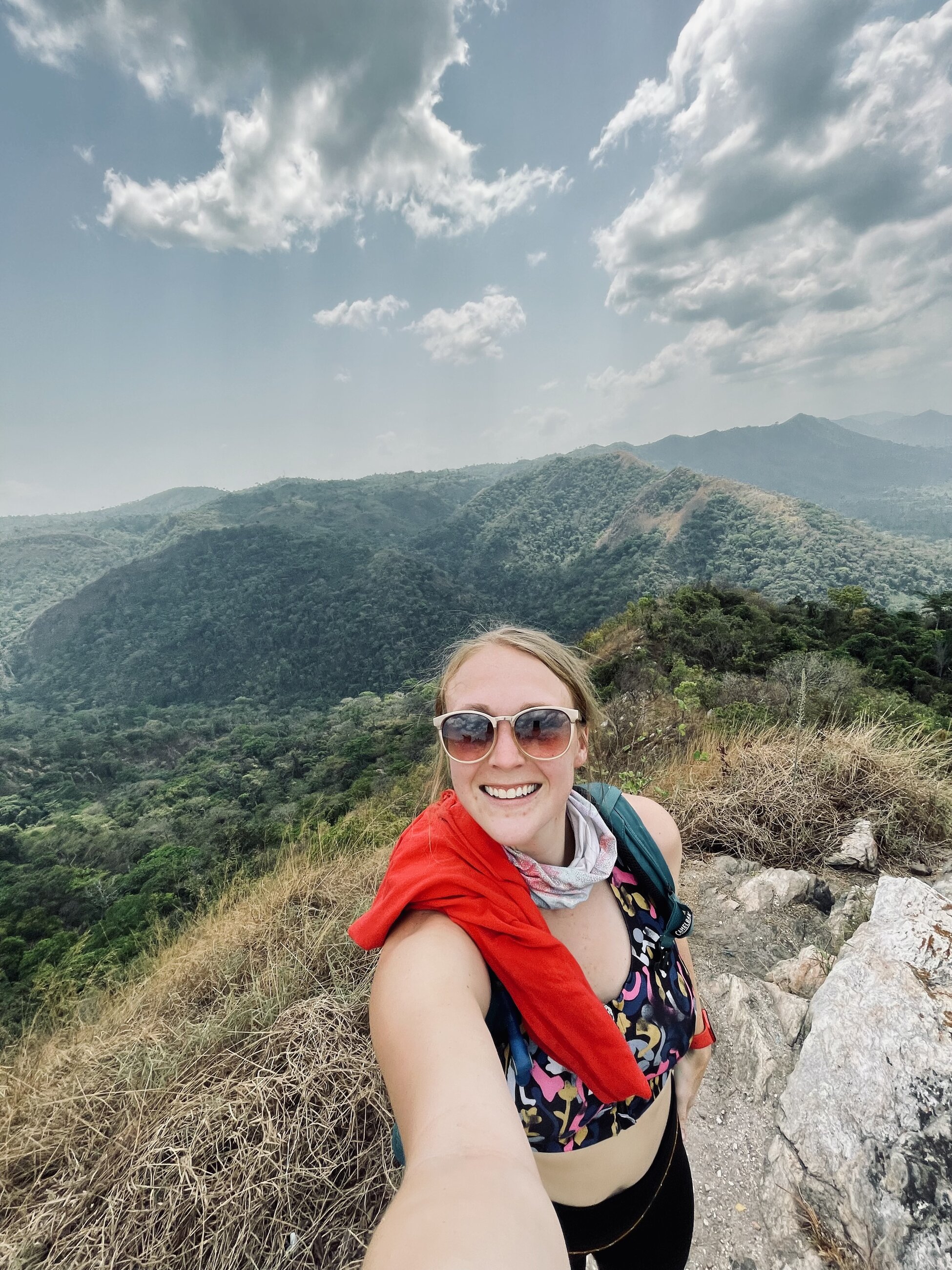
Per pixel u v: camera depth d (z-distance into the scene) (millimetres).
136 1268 1392
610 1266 1017
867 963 1737
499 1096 618
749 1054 1789
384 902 788
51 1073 2086
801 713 3691
